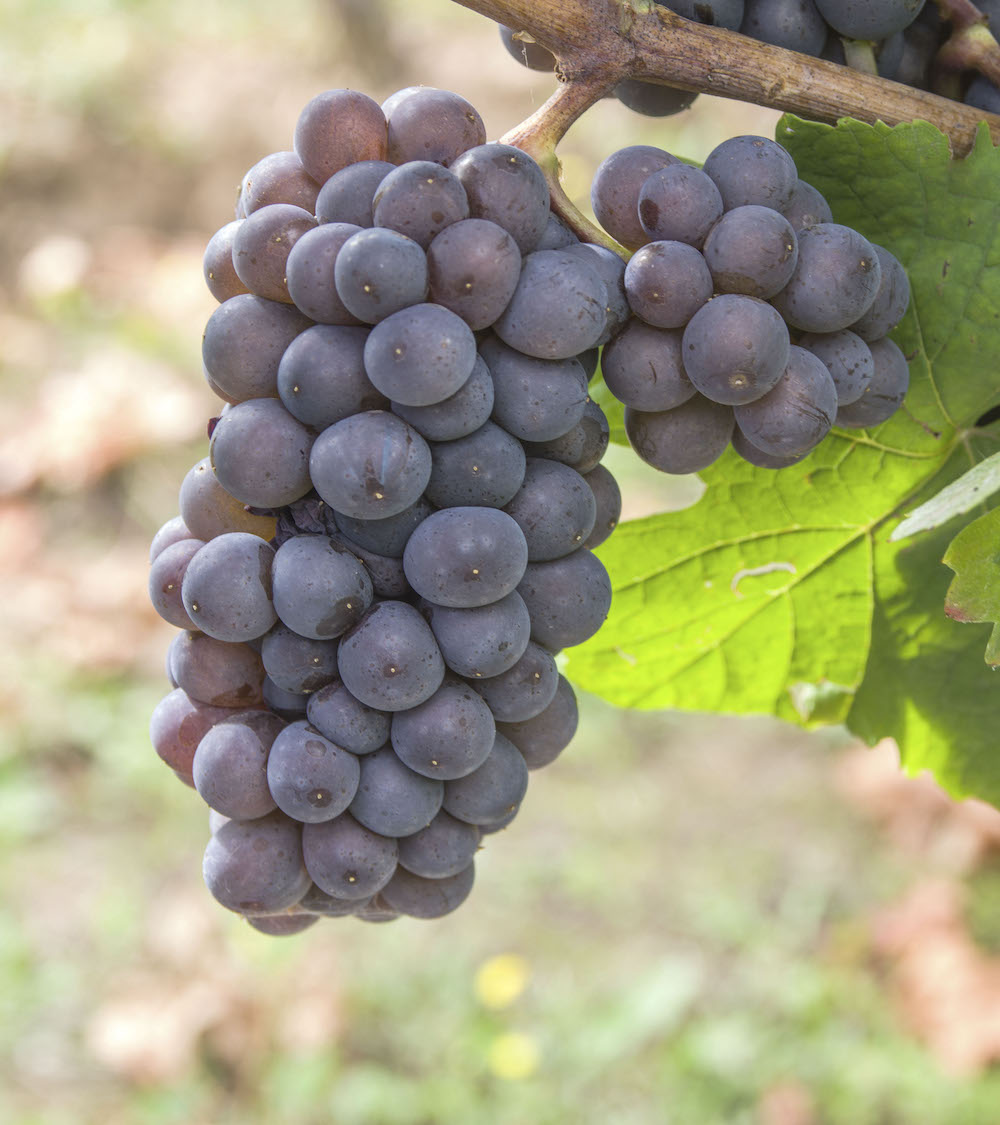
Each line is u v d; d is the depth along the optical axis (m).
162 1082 1.27
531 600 0.41
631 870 1.48
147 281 2.01
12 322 2.00
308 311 0.40
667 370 0.41
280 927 0.44
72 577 1.70
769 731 1.64
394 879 0.43
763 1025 1.33
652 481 1.63
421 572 0.40
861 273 0.41
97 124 2.26
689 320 0.41
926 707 0.50
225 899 0.42
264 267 0.40
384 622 0.40
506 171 0.40
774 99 0.43
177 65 2.36
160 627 1.68
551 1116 1.26
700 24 0.43
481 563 0.40
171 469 1.83
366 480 0.39
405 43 2.37
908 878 1.44
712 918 1.43
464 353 0.39
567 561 0.42
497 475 0.40
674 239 0.41
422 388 0.39
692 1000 1.35
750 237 0.40
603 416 0.42
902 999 1.33
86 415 1.78
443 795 0.42
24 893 1.43
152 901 1.42
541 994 1.36
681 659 0.51
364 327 0.40
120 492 1.81
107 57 2.34
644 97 0.46
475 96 2.27
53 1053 1.29
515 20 0.42
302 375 0.40
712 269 0.41
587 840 1.52
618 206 0.42
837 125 0.44
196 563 0.41
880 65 0.45
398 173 0.39
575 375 0.40
